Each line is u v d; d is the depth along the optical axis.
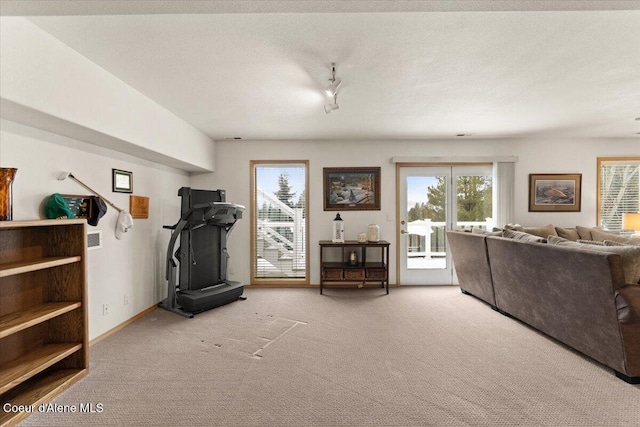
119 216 2.96
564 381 2.02
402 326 3.00
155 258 3.63
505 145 4.55
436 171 4.60
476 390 1.93
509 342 2.62
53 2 1.19
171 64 2.15
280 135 4.26
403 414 1.72
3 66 1.54
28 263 1.84
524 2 1.21
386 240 4.58
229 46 1.91
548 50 1.99
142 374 2.13
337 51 1.98
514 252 2.93
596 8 1.25
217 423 1.66
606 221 4.60
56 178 2.29
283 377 2.09
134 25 1.68
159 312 3.46
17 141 2.01
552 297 2.51
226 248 4.13
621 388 1.94
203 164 4.11
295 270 4.66
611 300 2.02
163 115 3.07
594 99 2.90
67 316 2.15
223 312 3.43
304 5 1.23
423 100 2.90
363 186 4.59
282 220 4.67
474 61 2.13
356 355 2.40
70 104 1.94
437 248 4.64
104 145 2.67
